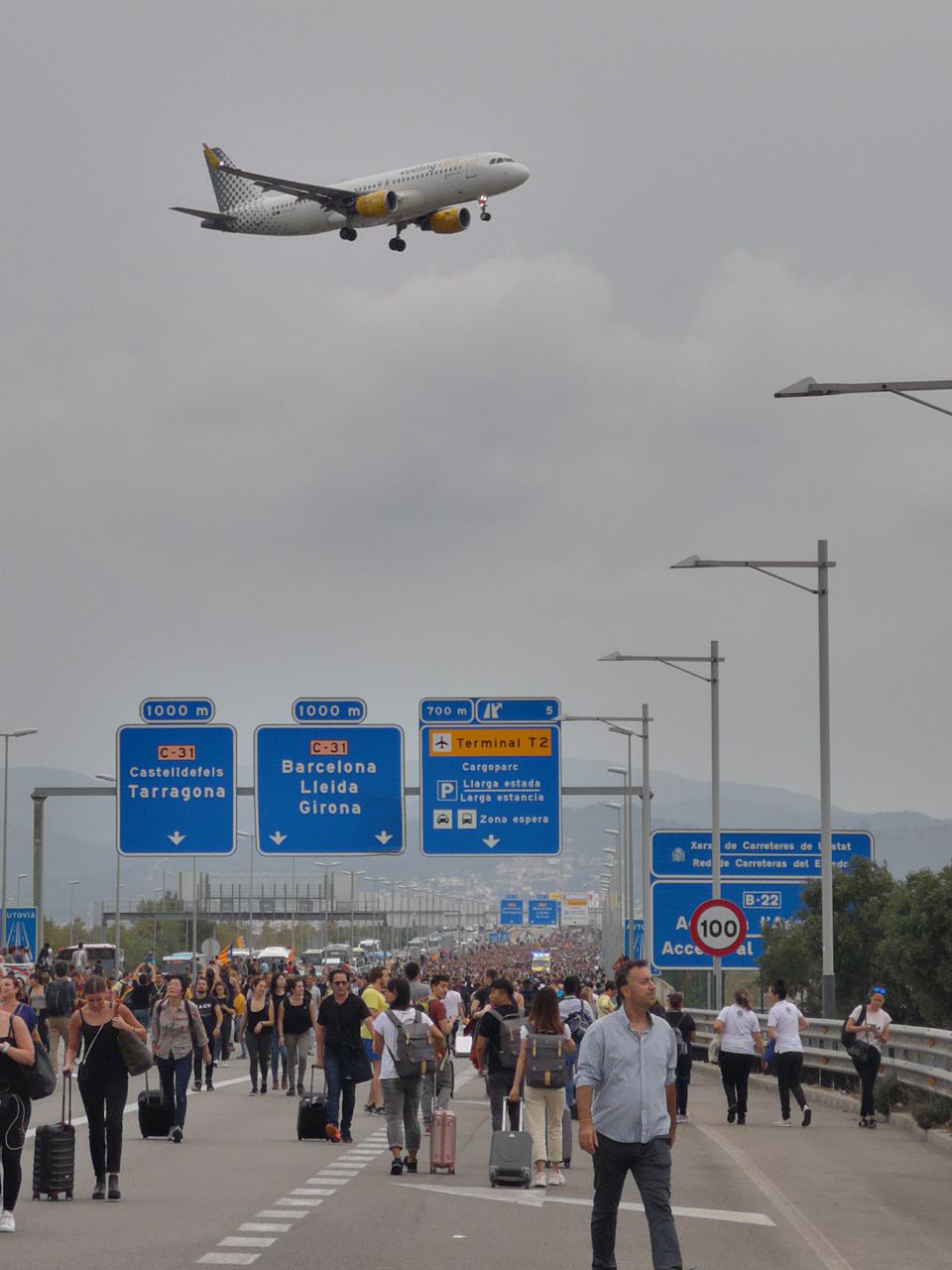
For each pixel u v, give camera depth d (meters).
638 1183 15.25
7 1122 19.67
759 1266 17.89
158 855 60.12
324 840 60.25
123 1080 23.06
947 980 68.19
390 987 27.33
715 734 63.03
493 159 82.62
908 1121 35.78
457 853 60.25
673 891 72.25
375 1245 18.91
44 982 50.06
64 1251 18.22
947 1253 19.06
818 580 50.31
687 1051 38.34
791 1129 36.31
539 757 60.62
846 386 30.89
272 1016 46.38
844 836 82.50
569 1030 35.12
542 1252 18.55
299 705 60.62
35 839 65.56
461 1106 45.28
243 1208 22.12
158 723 60.41
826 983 48.66
